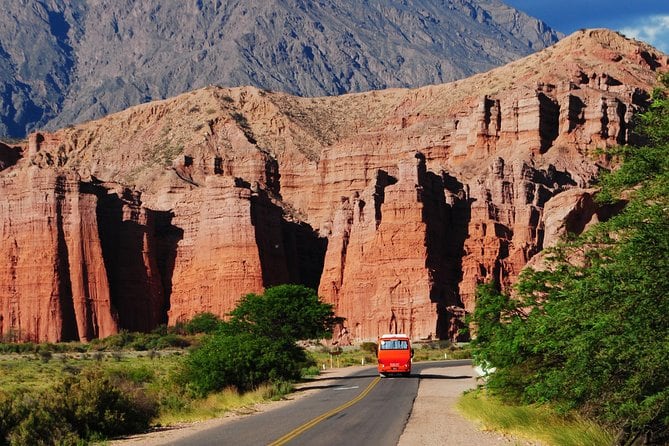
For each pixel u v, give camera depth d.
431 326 158.50
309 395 58.12
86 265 179.50
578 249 34.44
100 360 121.44
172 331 171.50
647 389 25.59
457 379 70.19
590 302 25.31
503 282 169.50
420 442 33.00
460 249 173.38
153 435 38.19
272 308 94.38
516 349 34.81
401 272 165.12
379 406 47.62
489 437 34.41
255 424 40.28
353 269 172.25
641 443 27.72
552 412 35.00
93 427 38.66
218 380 60.38
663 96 27.86
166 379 63.66
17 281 179.00
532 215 174.38
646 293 24.28
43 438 35.78
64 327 175.38
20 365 112.50
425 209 169.25
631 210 25.95
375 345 138.62
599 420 30.80
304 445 32.06
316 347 151.38
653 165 26.61
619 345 24.38
